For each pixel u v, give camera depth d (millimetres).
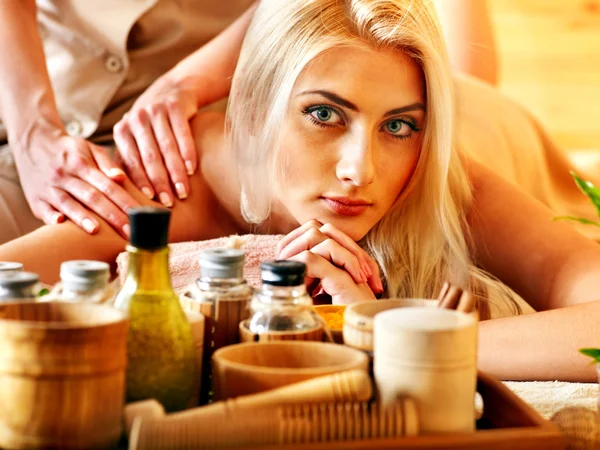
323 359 745
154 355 733
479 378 827
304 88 1263
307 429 653
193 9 1949
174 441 629
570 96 3814
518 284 1513
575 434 750
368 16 1244
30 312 692
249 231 1553
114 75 1867
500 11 3781
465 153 1654
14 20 1697
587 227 2238
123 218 1468
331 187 1278
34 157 1581
